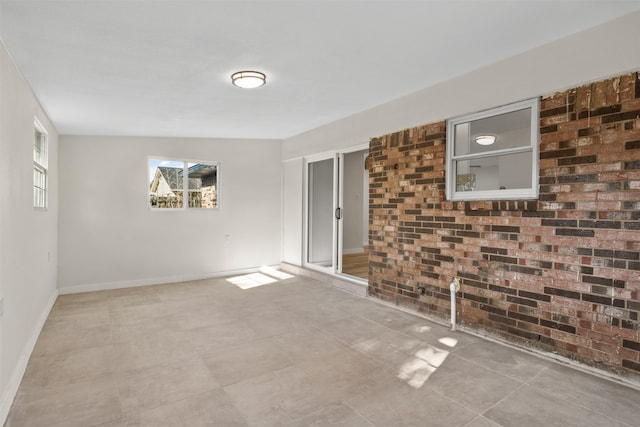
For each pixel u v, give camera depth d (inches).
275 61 114.4
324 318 149.3
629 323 93.0
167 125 193.2
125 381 98.1
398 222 160.4
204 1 79.1
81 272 198.2
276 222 258.2
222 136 233.1
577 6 86.6
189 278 226.4
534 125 113.0
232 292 193.8
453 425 78.0
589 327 100.6
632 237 92.4
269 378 99.4
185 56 108.0
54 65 110.0
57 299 181.3
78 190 197.8
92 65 111.8
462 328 134.3
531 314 113.7
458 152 138.8
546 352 110.1
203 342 125.0
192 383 97.0
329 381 97.5
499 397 88.7
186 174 228.5
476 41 104.2
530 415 81.1
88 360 111.1
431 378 98.5
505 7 85.7
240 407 85.5
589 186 100.0
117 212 207.5
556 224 107.1
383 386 94.6
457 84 133.2
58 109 154.3
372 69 123.8
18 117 107.5
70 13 82.4
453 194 139.8
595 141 98.7
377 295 173.2
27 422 80.0
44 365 107.8
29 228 120.6
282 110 173.3
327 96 153.0
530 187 116.6
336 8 83.7
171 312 158.9
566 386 93.4
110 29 90.6
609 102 96.0
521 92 114.0
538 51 109.4
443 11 86.5
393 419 80.3
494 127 127.0
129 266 210.5
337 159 206.8
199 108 163.2
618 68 93.4
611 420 79.0
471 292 131.2
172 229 222.5
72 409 84.8
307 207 240.7
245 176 246.5
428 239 146.8
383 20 90.0
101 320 148.6
